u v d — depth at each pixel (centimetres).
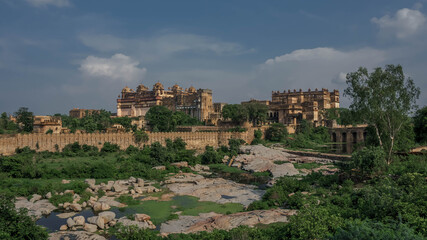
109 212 4531
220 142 13350
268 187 6544
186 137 12494
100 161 8831
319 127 16288
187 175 7906
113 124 17775
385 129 6141
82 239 3678
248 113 16362
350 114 6444
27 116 13788
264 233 3294
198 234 3519
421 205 3084
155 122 16362
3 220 2934
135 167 7981
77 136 10338
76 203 5103
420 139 8650
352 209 3694
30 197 5378
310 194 4978
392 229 2666
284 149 12106
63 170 7212
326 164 8619
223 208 5062
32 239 3081
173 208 5122
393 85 5850
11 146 9256
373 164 5309
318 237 2761
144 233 3475
